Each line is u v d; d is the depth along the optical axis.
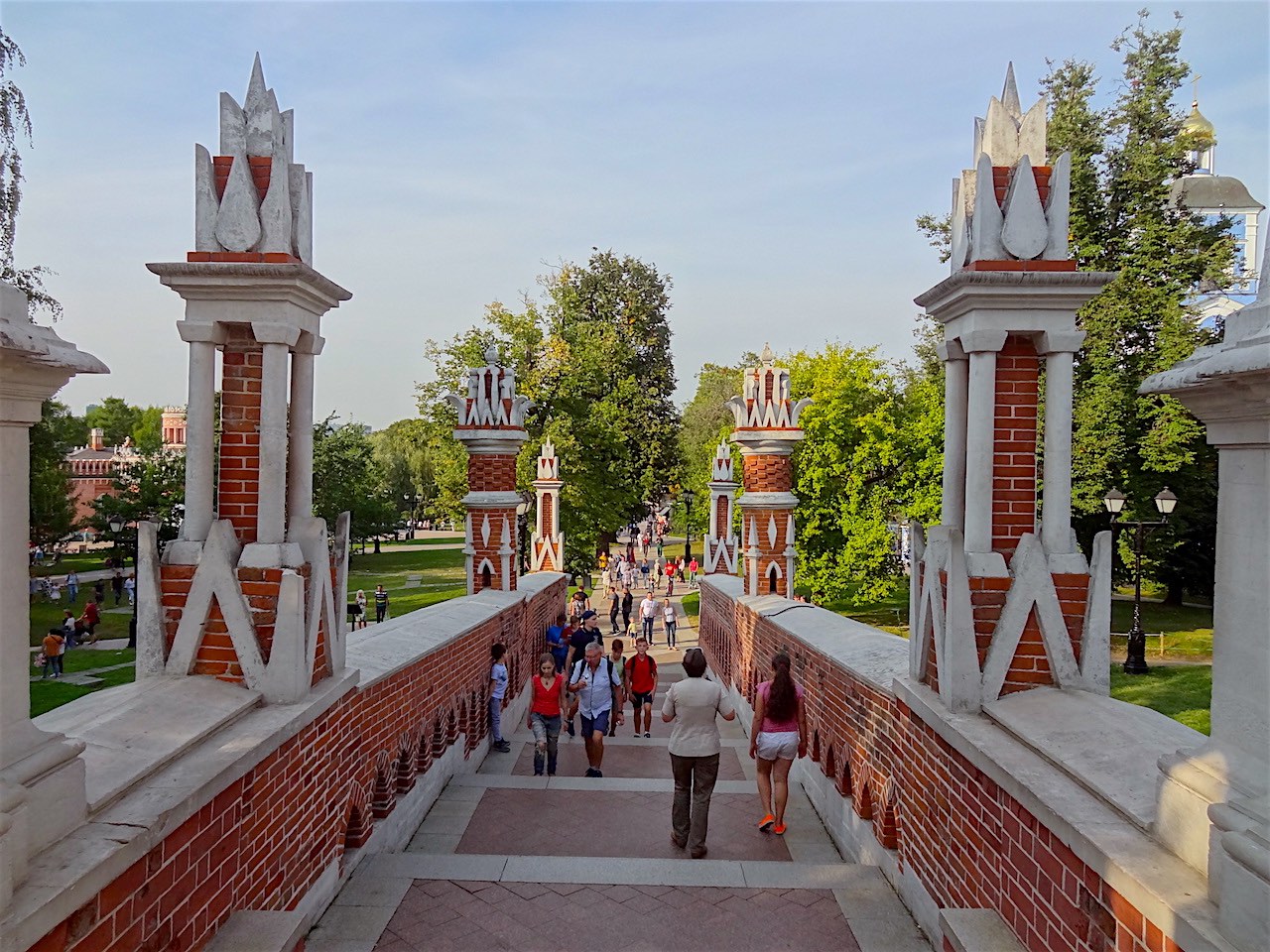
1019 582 5.21
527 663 15.35
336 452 50.44
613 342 42.03
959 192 5.84
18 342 2.67
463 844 7.37
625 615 28.06
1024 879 3.93
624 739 12.70
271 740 4.53
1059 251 5.46
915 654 5.80
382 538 73.25
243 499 5.55
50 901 2.68
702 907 5.49
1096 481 23.00
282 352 5.50
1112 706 4.70
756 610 12.55
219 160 5.51
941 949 4.84
